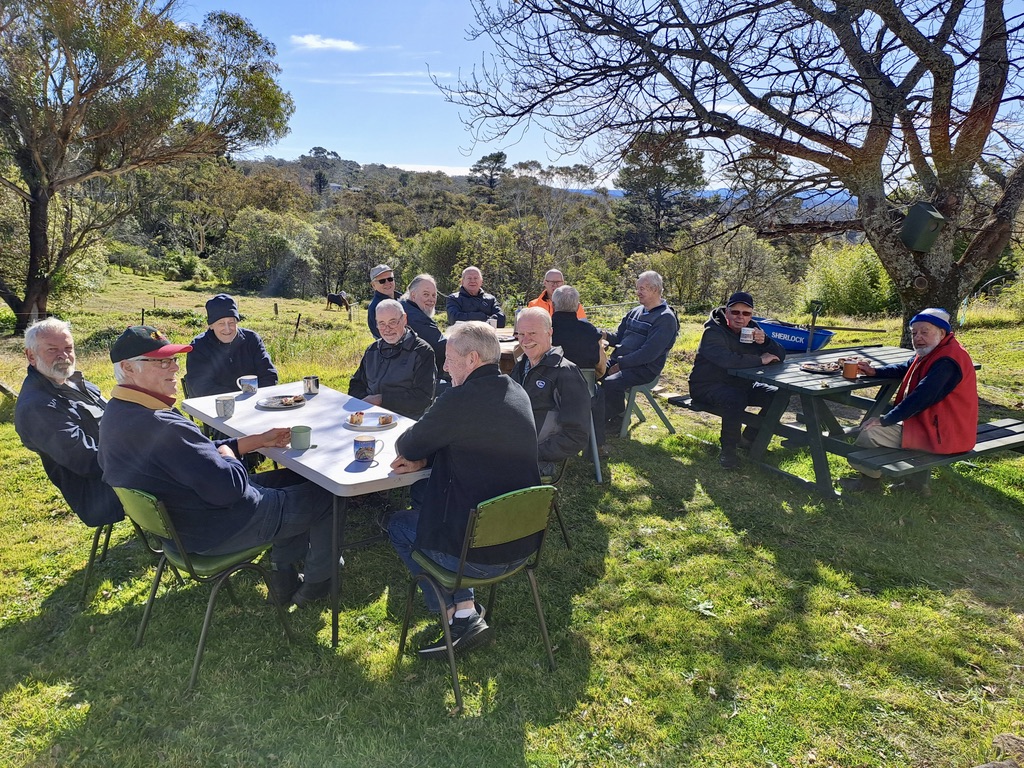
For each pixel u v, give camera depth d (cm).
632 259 3472
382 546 354
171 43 1655
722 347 483
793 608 303
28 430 284
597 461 446
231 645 270
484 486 244
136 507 237
